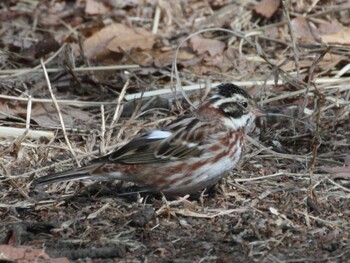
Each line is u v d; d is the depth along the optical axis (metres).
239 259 9.56
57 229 10.30
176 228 10.41
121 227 10.41
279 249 9.84
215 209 10.87
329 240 10.07
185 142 10.95
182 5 18.08
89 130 13.27
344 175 11.77
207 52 16.00
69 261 9.55
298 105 13.71
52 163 12.32
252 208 10.89
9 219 10.73
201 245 9.95
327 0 17.44
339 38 16.00
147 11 18.19
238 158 11.34
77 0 19.00
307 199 11.05
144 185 11.16
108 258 9.70
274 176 11.85
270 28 16.55
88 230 10.30
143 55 16.00
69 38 16.83
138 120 13.69
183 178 11.04
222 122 11.16
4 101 13.84
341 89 14.25
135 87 14.81
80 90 14.88
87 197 11.30
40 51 16.06
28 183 11.63
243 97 11.33
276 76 14.23
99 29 17.14
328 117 13.59
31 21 18.03
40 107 13.91
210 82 14.55
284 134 13.29
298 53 15.70
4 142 12.86
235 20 17.09
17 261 9.48
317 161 12.30
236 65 15.62
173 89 14.36
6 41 17.00
